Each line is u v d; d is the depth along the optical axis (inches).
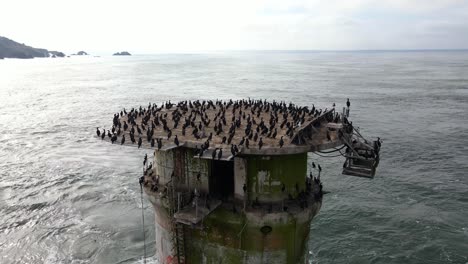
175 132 1024.2
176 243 953.5
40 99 5600.4
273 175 898.1
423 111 4256.9
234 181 916.0
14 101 5438.0
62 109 4697.3
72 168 2630.4
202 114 1223.5
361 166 925.8
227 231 913.5
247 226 892.6
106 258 1656.0
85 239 1786.4
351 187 2235.5
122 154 2913.4
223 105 1497.3
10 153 2960.1
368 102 4840.1
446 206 2031.3
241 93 5777.6
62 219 1968.5
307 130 937.5
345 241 1736.0
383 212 1962.4
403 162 2632.9
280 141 837.2
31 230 1867.6
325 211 1968.5
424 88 6368.1
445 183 2297.0
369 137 3181.6
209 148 856.9
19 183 2388.0
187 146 893.8
